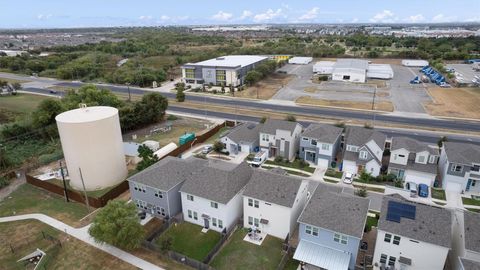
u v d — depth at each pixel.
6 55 185.00
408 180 45.81
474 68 129.00
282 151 53.91
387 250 29.06
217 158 54.97
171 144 57.16
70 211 40.41
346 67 121.00
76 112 45.59
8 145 61.88
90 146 42.88
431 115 75.38
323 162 51.19
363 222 29.02
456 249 29.09
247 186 35.34
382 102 87.06
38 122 67.19
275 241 33.84
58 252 32.94
